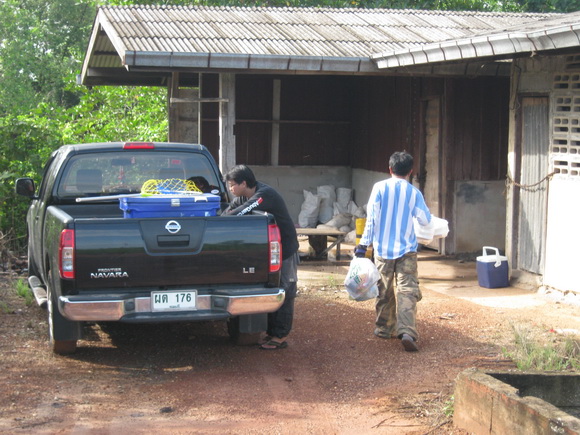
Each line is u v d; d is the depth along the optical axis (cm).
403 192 681
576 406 507
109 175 730
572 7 2188
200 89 1285
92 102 1948
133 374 607
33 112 1834
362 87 1509
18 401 532
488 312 820
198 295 590
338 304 863
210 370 621
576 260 848
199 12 1249
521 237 948
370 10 1398
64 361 635
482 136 1194
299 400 552
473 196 1198
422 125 1275
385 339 717
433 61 904
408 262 684
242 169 660
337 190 1547
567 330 740
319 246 1154
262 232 601
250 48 1032
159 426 495
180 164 746
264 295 597
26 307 830
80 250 566
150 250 578
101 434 479
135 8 1222
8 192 1225
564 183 866
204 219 589
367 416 521
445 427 500
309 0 2128
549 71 883
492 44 788
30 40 3192
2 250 1140
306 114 1544
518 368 614
